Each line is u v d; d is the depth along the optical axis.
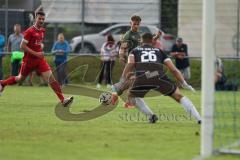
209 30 27.50
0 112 44.50
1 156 27.36
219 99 48.78
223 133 34.03
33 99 55.25
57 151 28.61
